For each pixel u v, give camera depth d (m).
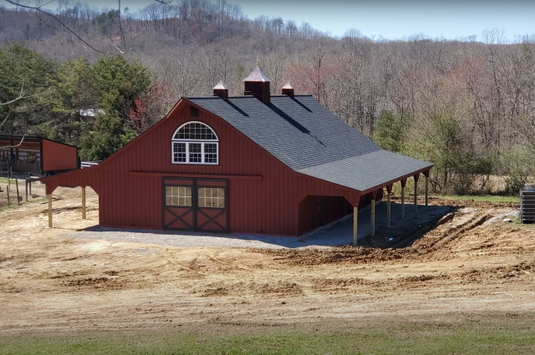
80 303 18.34
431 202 38.75
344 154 33.31
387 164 33.94
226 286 19.89
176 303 18.09
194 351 12.84
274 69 78.56
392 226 30.69
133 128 58.84
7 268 22.95
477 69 71.25
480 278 19.80
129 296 19.05
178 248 25.59
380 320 15.42
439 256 23.81
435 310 16.33
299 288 19.42
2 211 36.25
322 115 37.69
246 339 13.75
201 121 28.31
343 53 92.38
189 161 28.75
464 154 43.22
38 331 15.52
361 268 21.98
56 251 25.53
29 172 50.00
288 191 27.28
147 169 29.48
